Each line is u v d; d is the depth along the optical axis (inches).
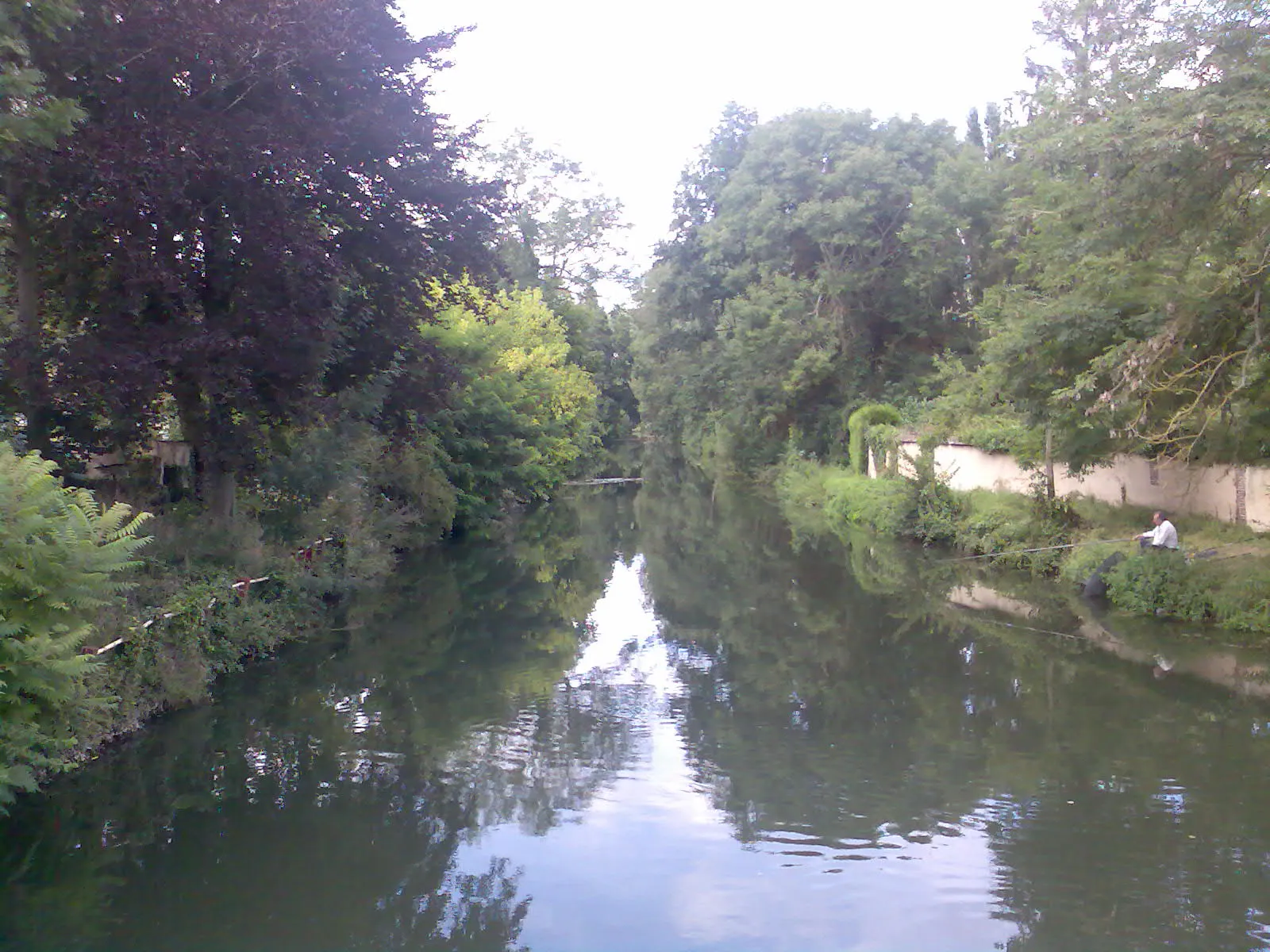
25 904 259.6
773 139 1667.1
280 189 488.7
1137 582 644.7
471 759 372.5
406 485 962.1
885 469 1309.1
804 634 606.2
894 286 1550.2
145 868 280.2
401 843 297.4
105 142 450.9
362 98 569.0
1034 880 270.8
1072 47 711.1
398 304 631.2
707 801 330.0
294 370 515.8
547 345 1621.6
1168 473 819.4
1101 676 484.7
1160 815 313.3
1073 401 611.5
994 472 1046.4
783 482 1676.9
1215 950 234.1
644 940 241.1
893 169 1537.9
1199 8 491.5
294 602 601.9
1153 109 491.5
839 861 285.3
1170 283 555.8
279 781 348.2
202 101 501.0
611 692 470.6
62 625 291.7
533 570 893.8
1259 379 549.6
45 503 301.4
